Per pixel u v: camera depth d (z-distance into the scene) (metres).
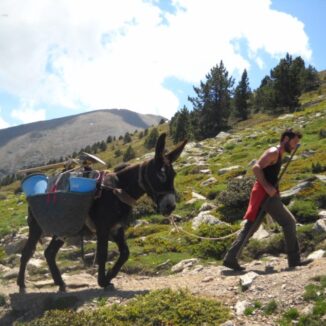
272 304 8.23
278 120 45.72
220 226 15.12
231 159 29.70
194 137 71.00
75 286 11.86
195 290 9.49
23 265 11.58
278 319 7.91
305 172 21.05
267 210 10.18
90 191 10.05
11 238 20.27
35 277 13.82
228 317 8.17
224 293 9.15
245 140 36.50
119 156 101.62
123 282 12.12
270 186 9.88
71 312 8.84
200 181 24.92
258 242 13.45
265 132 38.12
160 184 9.69
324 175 19.22
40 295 10.65
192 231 15.81
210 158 32.28
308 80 85.94
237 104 77.50
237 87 78.06
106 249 10.19
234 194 17.45
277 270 10.28
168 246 15.12
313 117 39.47
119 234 10.55
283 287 8.67
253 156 28.89
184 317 8.21
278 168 10.03
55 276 11.29
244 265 12.20
